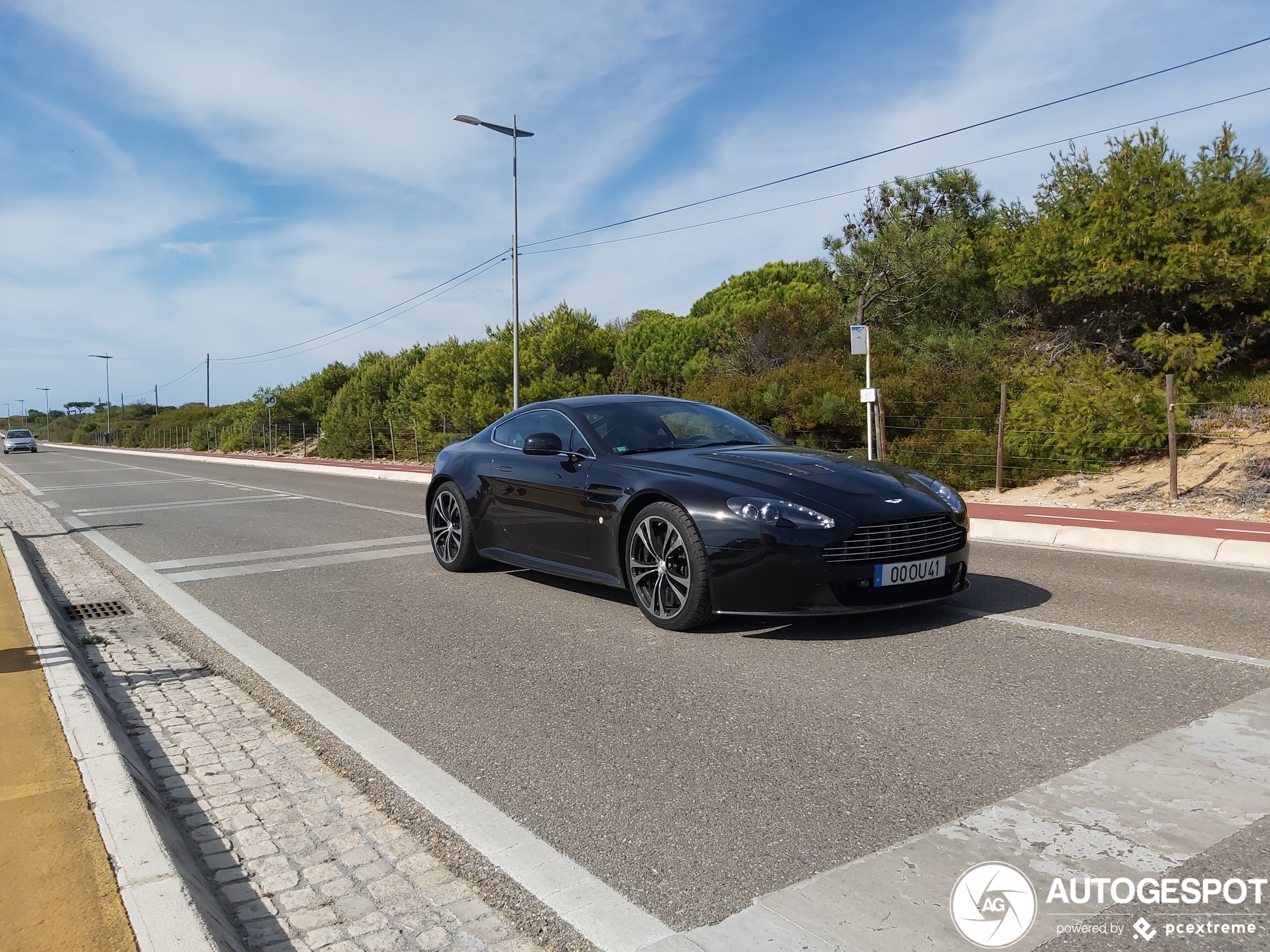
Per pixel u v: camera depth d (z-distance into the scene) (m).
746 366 19.55
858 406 14.17
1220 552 6.87
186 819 2.87
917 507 4.54
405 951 2.10
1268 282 12.32
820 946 2.00
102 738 3.23
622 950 2.04
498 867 2.47
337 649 4.90
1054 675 3.87
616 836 2.61
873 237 19.16
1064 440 11.68
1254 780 2.74
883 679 3.91
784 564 4.35
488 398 25.66
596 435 5.74
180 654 4.98
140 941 1.97
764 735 3.32
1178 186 13.27
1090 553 7.42
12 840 2.46
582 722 3.57
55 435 125.94
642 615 5.36
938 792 2.77
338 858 2.58
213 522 11.46
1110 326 14.82
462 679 4.24
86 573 7.84
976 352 15.70
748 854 2.46
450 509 7.18
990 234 16.80
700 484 4.74
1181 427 11.12
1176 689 3.63
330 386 46.22
